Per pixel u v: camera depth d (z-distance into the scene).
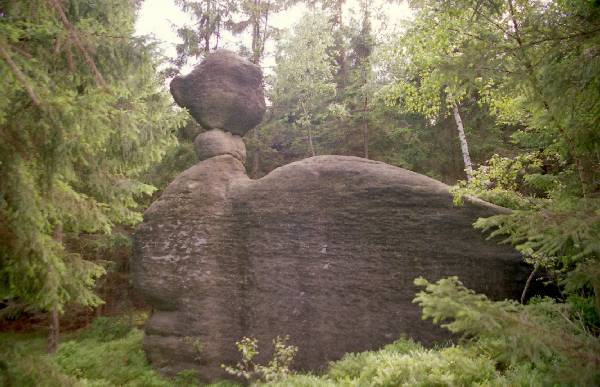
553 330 3.11
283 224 11.27
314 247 10.80
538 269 9.18
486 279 9.30
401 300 9.73
